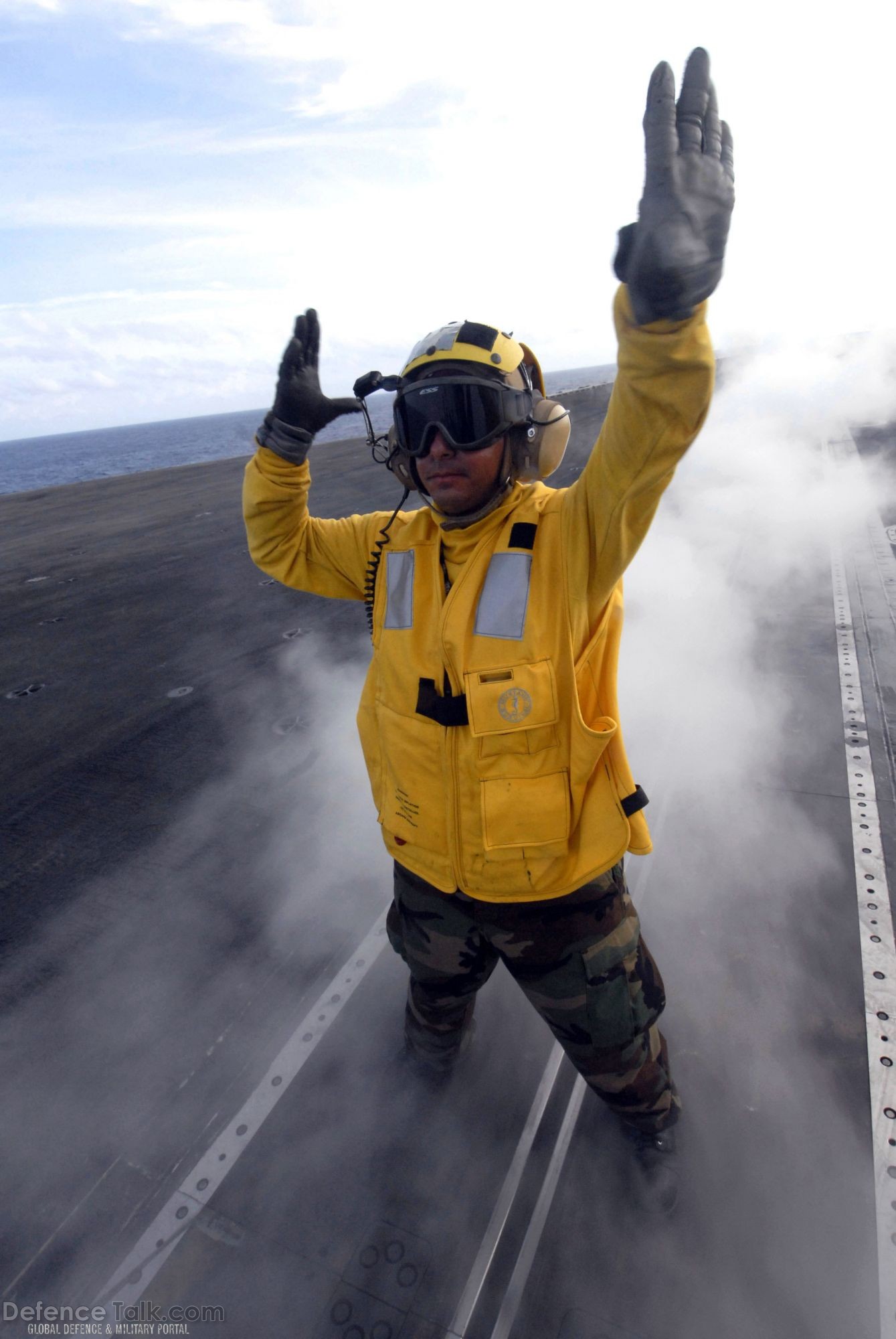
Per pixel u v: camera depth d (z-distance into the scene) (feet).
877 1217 4.55
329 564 4.73
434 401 3.39
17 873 8.79
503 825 3.68
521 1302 4.35
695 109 2.51
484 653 3.59
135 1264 4.78
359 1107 5.59
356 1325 4.34
